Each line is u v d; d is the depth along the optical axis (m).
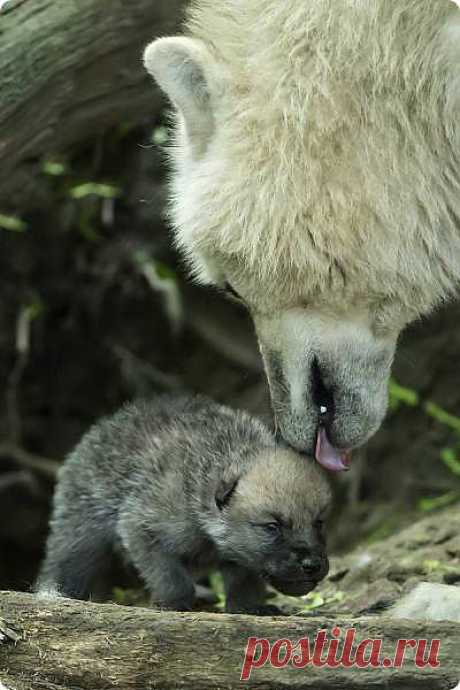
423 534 13.16
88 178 17.34
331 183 9.26
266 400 18.52
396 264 9.51
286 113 9.26
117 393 19.36
